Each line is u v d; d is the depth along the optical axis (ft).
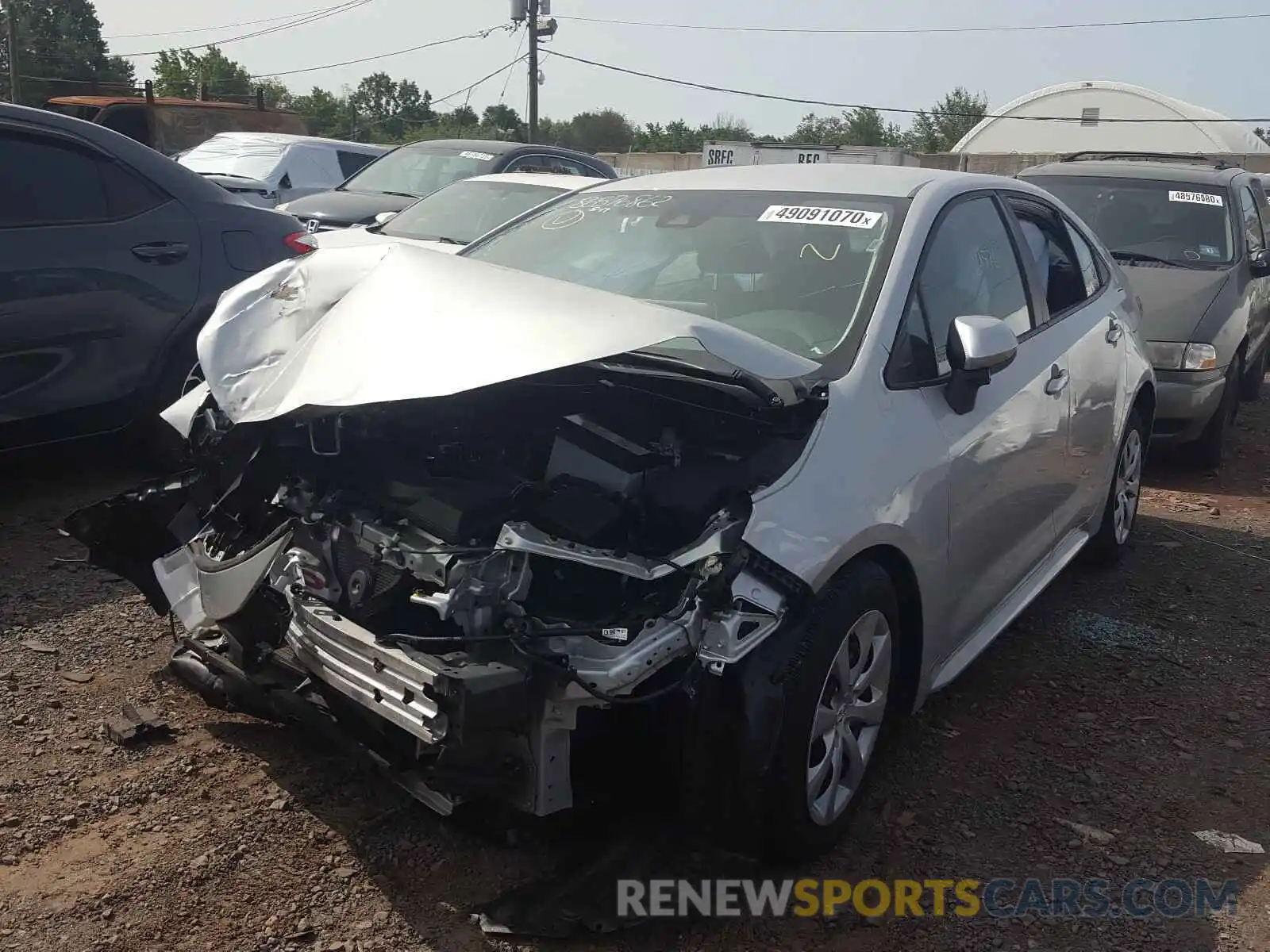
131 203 18.31
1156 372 24.67
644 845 10.04
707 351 9.10
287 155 44.96
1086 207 28.76
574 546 8.66
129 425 18.53
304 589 9.80
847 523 9.55
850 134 214.90
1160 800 11.64
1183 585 18.21
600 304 9.39
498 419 10.14
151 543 11.74
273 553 10.01
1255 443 29.50
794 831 9.57
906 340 11.35
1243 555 19.95
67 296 17.22
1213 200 27.96
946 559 11.32
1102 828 11.05
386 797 10.71
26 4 189.26
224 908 9.13
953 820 11.05
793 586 9.06
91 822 10.12
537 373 8.62
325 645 9.22
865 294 11.53
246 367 10.47
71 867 9.52
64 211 17.52
